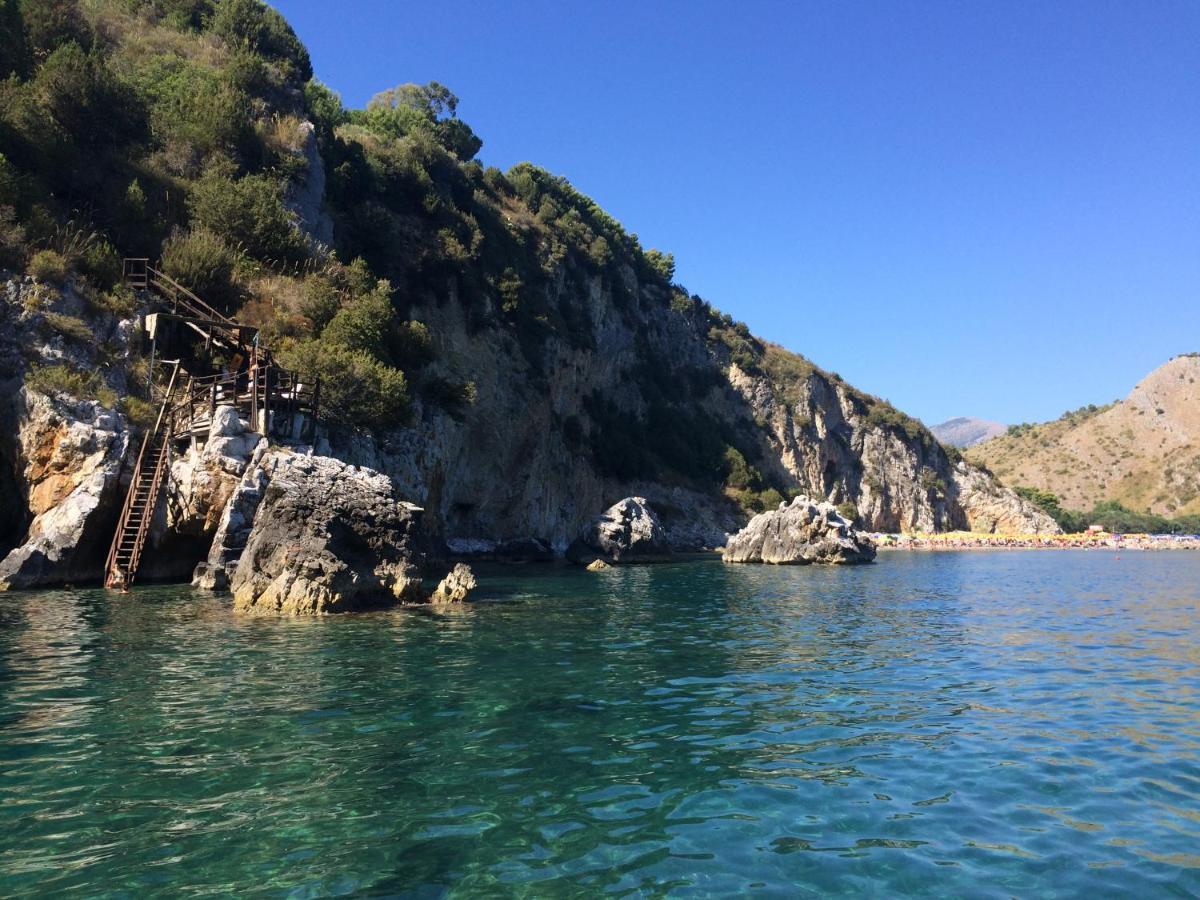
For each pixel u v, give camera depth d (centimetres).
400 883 609
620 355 8600
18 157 3384
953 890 614
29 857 642
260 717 1070
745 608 2472
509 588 2997
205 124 4447
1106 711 1177
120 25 5356
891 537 10206
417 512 2436
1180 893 611
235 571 2331
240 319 3612
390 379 3559
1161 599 3003
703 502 8094
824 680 1383
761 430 10225
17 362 2722
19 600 2183
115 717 1056
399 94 9275
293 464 2283
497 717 1100
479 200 7444
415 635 1773
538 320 6650
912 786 846
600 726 1066
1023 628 2100
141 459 2717
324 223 4862
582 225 8962
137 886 597
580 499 6756
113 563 2478
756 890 610
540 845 684
